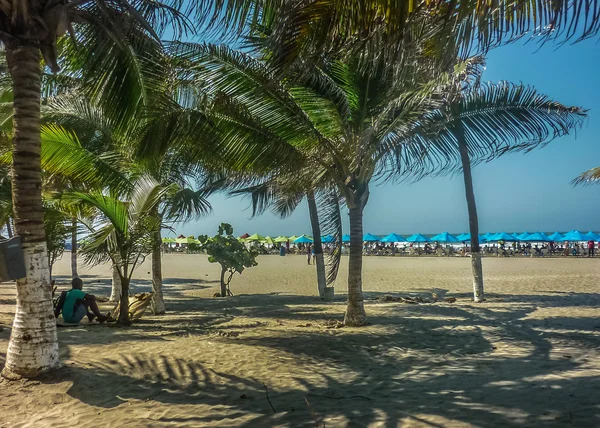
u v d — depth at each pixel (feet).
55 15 16.20
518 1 9.11
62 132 23.53
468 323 28.58
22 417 13.16
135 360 18.72
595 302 39.04
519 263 106.01
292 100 23.73
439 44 10.19
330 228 32.24
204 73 22.62
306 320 31.40
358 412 13.07
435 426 11.76
